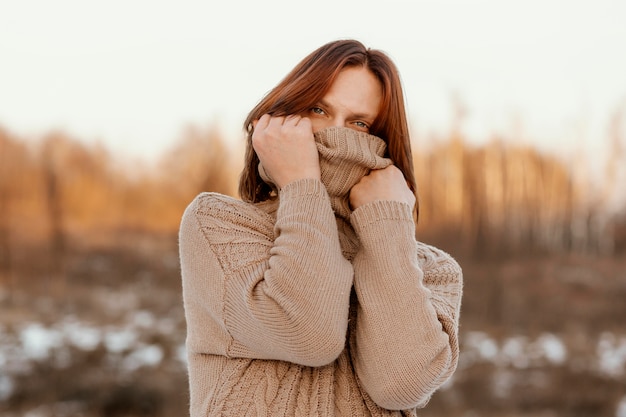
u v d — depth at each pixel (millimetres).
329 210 1637
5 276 18500
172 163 26750
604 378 10734
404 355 1566
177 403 9250
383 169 1748
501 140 24062
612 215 23250
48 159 25828
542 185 23859
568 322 14492
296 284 1524
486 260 21141
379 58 1785
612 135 23922
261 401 1589
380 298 1603
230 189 25984
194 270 1698
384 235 1654
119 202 26328
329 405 1606
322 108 1758
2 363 10398
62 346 11531
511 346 12789
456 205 23688
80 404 9078
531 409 9664
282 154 1680
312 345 1527
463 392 10242
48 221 24062
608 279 18359
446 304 1745
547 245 22891
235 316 1608
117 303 15930
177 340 12391
